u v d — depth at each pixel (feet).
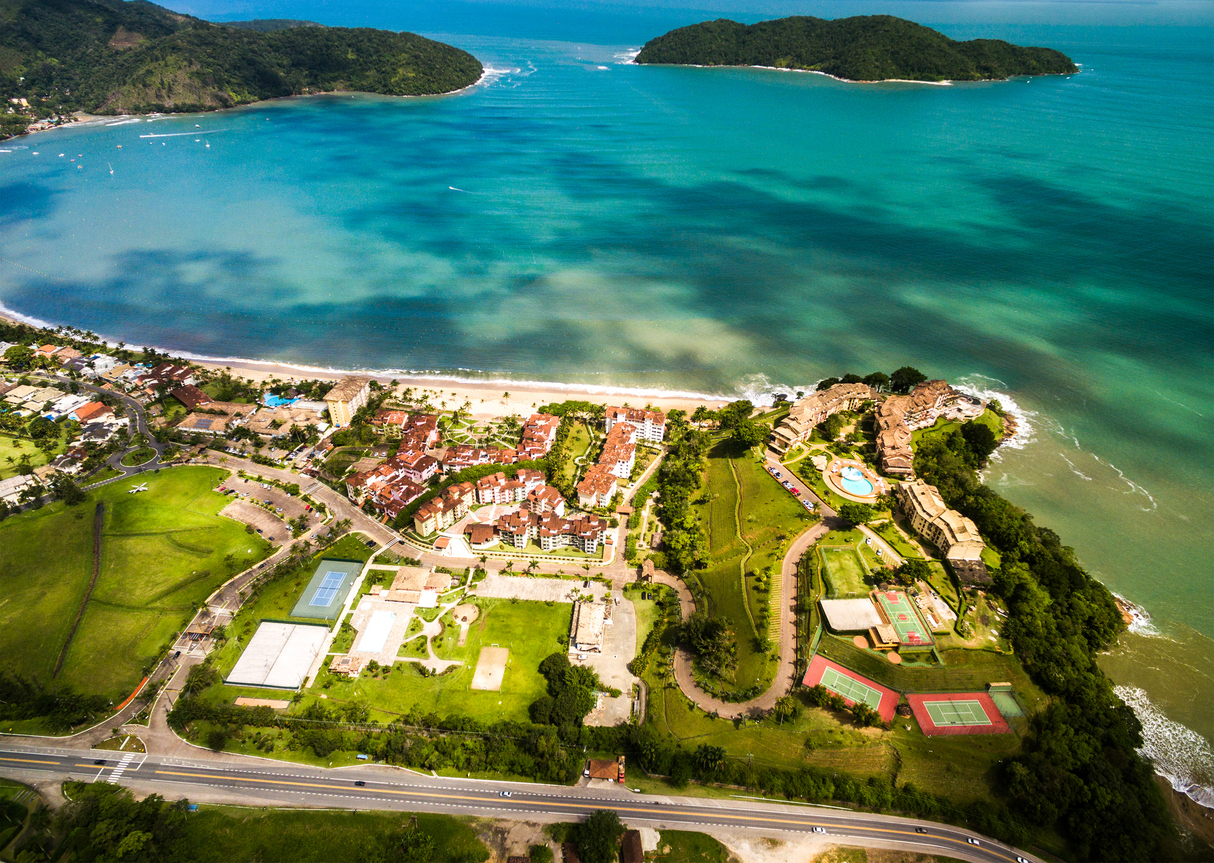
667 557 648.79
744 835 439.22
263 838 431.43
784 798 459.73
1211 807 474.08
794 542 631.15
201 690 525.34
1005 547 628.69
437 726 497.05
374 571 631.97
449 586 613.11
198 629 572.10
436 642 565.94
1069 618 577.43
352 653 554.87
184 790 460.14
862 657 531.91
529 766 472.85
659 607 603.67
